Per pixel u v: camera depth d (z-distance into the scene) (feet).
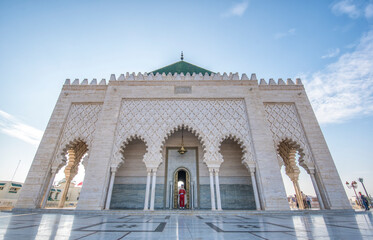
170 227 11.57
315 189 30.35
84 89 38.52
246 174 36.65
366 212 27.07
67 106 36.76
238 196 34.99
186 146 38.88
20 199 28.94
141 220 16.38
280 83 38.96
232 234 8.88
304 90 38.01
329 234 8.63
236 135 32.86
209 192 35.22
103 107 34.81
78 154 43.32
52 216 19.93
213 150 31.65
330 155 31.96
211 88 37.01
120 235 8.59
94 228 10.91
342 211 26.78
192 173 36.78
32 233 8.83
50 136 33.83
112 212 24.99
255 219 17.52
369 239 7.30
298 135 34.19
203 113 34.68
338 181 30.01
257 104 35.12
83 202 27.40
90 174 29.30
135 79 38.17
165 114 34.60
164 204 34.37
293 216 21.21
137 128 33.42
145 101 36.04
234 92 36.58
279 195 27.94
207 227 11.54
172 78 38.40
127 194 35.22
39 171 31.07
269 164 30.09
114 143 32.24
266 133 32.45
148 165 30.66
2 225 11.39
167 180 36.22
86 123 35.45
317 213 25.86
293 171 41.42
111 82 37.52
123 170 37.04
